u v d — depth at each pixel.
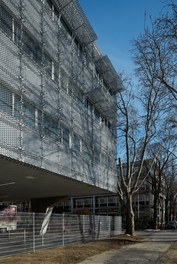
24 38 20.34
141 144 41.34
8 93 18.19
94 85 34.34
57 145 23.91
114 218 40.00
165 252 22.47
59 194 38.69
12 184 28.06
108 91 39.62
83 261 18.22
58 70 25.16
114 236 36.84
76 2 26.83
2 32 17.98
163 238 36.47
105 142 37.62
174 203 94.00
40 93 21.80
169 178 79.81
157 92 36.66
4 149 17.39
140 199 99.50
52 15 25.02
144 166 56.31
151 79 32.50
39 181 27.09
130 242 30.61
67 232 26.48
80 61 30.55
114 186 40.09
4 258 17.77
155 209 66.50
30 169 21.53
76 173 27.44
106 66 36.91
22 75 19.62
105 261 18.27
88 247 25.00
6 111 17.83
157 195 66.38
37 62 21.78
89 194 40.47
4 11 18.47
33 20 21.55
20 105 19.16
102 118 37.53
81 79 30.53
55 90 24.30
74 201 111.12
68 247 24.66
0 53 17.69
